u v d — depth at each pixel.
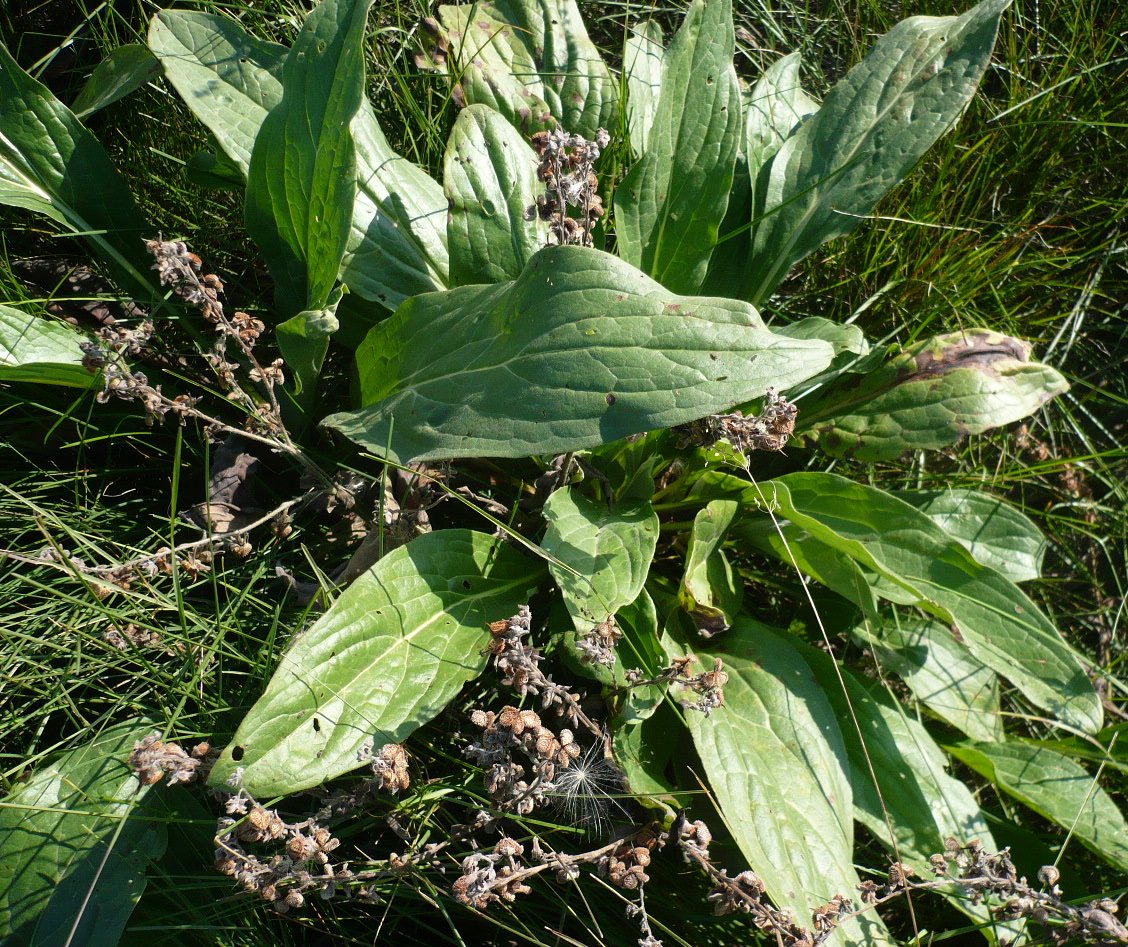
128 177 2.03
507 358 1.41
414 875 1.34
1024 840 1.78
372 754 1.29
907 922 1.73
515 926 1.47
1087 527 2.25
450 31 2.05
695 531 1.55
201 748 1.27
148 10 2.13
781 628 1.83
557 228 1.49
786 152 1.98
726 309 1.33
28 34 2.08
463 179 1.74
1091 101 2.47
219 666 1.45
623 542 1.50
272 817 1.18
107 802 1.35
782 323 2.32
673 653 1.58
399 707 1.35
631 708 1.42
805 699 1.56
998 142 2.46
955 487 2.08
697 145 1.85
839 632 1.87
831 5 2.60
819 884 1.38
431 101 2.12
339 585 1.62
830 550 1.70
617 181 2.13
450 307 1.57
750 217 2.03
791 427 1.45
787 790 1.45
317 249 1.64
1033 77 2.55
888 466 2.14
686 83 1.86
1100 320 2.48
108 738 1.41
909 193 2.38
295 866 1.21
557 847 1.49
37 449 1.72
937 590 1.68
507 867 1.22
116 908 1.28
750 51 2.61
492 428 1.37
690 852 1.32
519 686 1.29
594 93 2.06
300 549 1.63
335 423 1.54
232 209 2.04
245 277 2.02
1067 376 2.37
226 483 1.72
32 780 1.36
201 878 1.36
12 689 1.44
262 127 1.61
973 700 1.77
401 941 1.49
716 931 1.54
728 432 1.43
